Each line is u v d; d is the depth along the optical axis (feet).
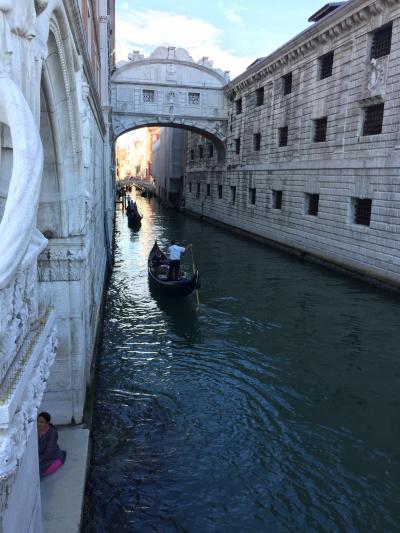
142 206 163.84
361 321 39.22
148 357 31.86
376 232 50.57
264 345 34.14
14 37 7.38
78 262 19.20
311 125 64.85
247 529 17.20
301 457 21.34
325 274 57.00
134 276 56.29
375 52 51.49
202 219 121.70
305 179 66.23
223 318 40.01
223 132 101.35
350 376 29.37
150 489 18.92
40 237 9.18
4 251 6.20
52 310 10.83
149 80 96.48
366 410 25.44
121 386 27.58
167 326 37.96
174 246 46.16
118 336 35.73
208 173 116.16
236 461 20.92
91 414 22.02
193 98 99.25
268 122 78.95
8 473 6.40
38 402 8.15
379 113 51.11
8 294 7.03
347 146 56.13
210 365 30.68
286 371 29.96
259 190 83.46
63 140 16.94
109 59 76.02
